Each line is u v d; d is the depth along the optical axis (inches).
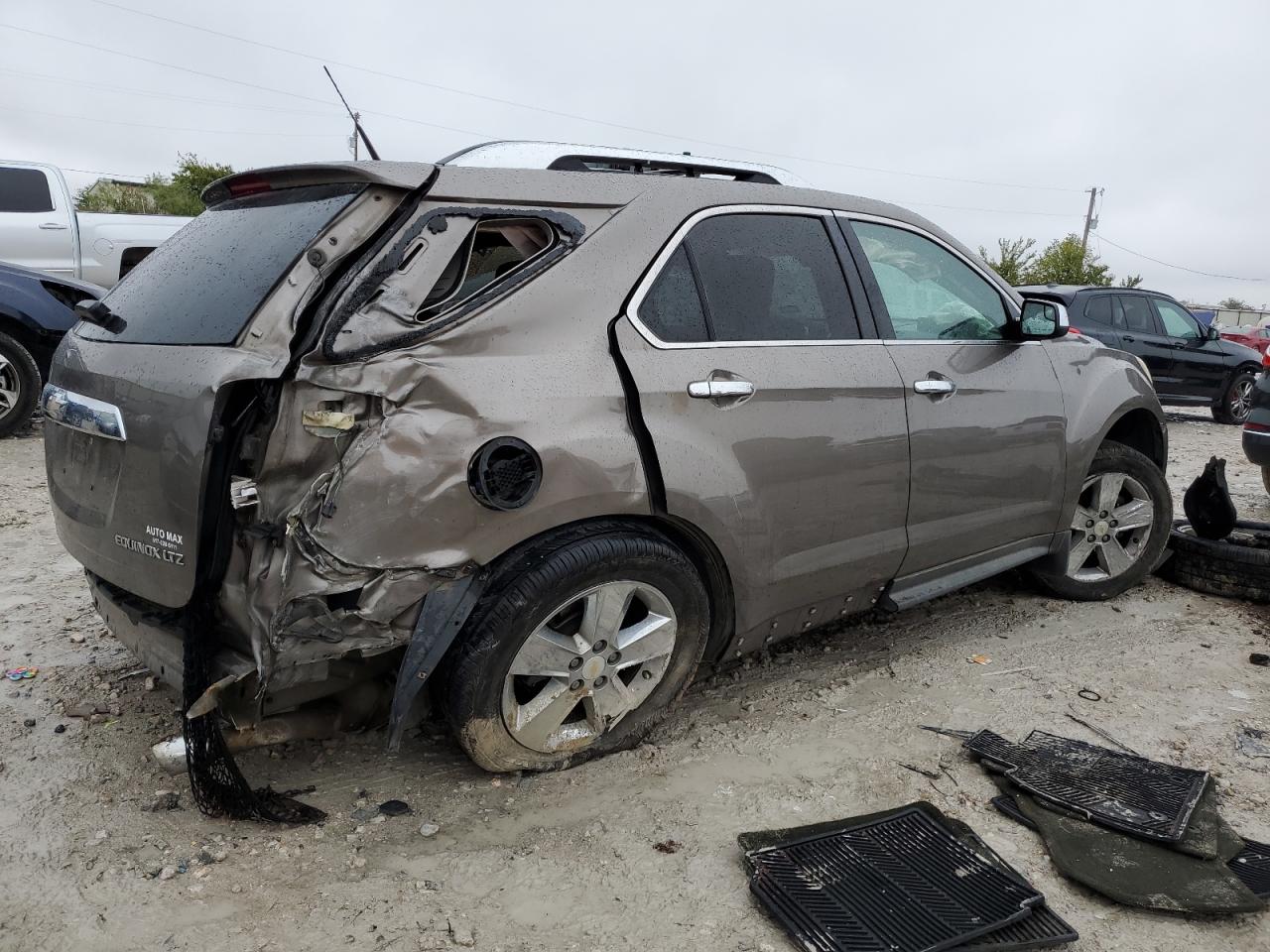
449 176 100.9
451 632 96.5
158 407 94.3
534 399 99.2
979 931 86.4
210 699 91.4
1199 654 155.9
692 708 133.3
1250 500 277.9
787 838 100.1
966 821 107.3
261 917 88.0
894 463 132.6
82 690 133.9
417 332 94.3
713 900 92.4
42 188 399.9
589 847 100.2
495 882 94.3
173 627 100.8
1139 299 465.1
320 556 90.1
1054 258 1375.5
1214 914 91.4
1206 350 477.1
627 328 108.2
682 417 109.7
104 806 105.4
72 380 110.9
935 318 144.9
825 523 126.1
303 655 92.0
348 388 90.5
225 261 103.6
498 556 100.7
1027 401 152.6
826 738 125.3
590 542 103.3
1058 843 101.5
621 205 112.9
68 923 86.7
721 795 110.7
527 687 110.6
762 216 126.6
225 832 101.0
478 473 94.3
